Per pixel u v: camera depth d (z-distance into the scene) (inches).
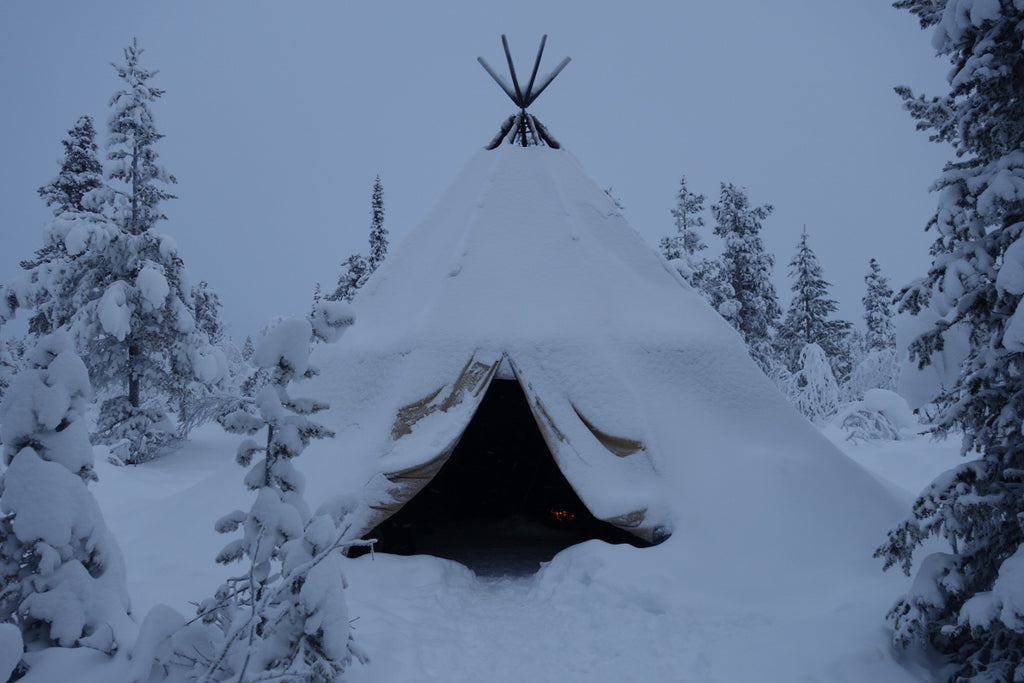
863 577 251.6
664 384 334.6
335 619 142.9
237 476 340.5
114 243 701.9
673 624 226.8
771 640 208.5
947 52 196.7
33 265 898.1
